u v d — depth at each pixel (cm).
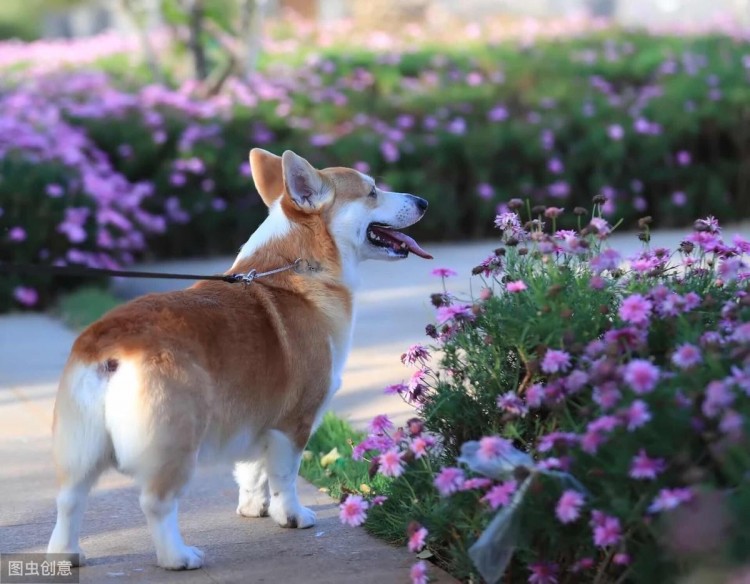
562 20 2573
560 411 414
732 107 1625
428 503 474
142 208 1401
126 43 2450
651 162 1570
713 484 359
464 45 2194
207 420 457
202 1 1870
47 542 510
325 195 536
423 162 1520
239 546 506
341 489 561
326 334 518
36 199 1160
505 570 431
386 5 2875
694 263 484
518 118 1620
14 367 889
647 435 371
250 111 1521
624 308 402
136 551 498
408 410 728
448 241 1520
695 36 2186
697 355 375
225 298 494
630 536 381
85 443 448
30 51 2498
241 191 1458
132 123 1448
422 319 1026
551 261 464
